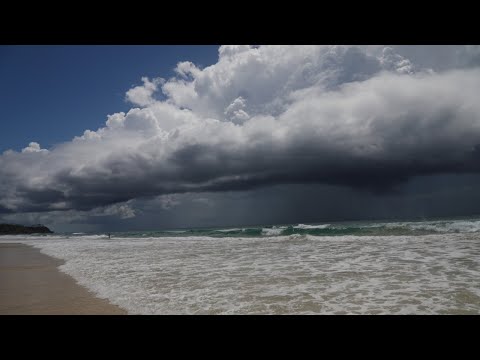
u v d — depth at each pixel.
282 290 7.05
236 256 13.00
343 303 5.97
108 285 8.57
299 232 25.48
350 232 21.89
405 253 11.06
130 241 28.30
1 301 7.45
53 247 25.33
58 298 7.46
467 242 12.75
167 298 6.89
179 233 39.00
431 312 5.33
